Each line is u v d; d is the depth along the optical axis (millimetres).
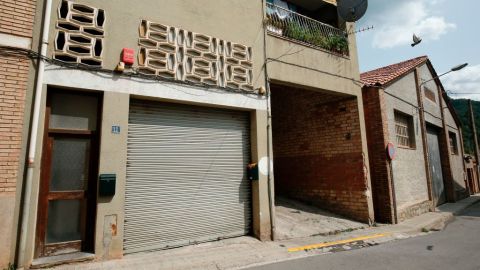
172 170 6879
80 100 5973
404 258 6477
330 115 11156
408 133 14148
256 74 8227
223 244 7035
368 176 10172
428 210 14008
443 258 6461
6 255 4836
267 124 8219
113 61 6141
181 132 7137
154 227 6469
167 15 6957
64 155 5734
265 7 8898
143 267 5441
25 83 5312
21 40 5363
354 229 9312
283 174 12266
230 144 7852
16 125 5164
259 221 7625
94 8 6078
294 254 6734
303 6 11406
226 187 7605
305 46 9570
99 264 5430
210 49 7484
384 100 11602
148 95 6438
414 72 15414
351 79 10664
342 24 11078
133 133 6508
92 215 5793
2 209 4898
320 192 11070
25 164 5156
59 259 5309
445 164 18609
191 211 6992
